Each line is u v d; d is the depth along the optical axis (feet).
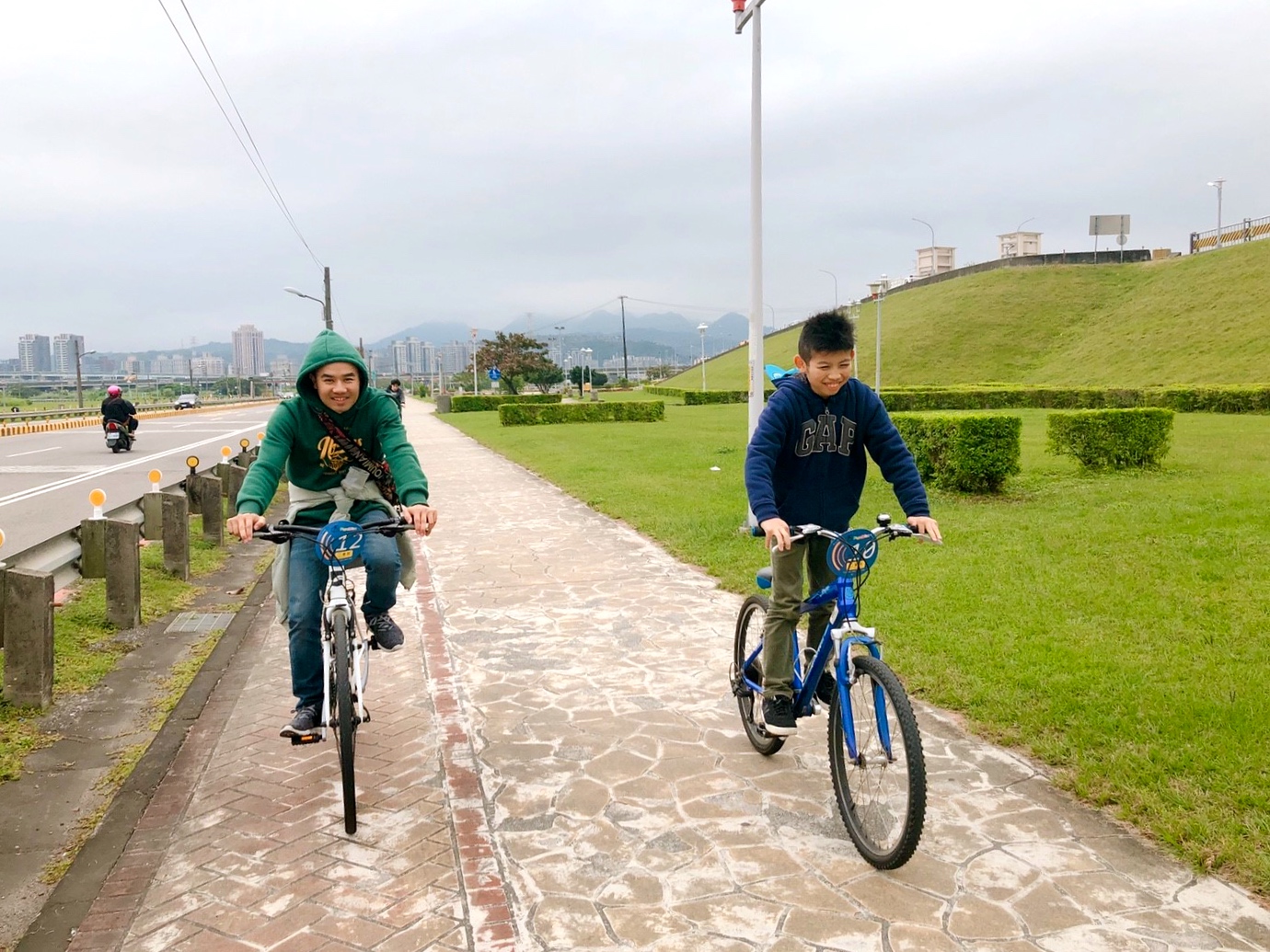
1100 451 41.47
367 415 13.00
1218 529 26.63
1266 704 13.78
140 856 11.08
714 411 126.82
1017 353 176.76
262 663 18.84
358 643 12.56
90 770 13.92
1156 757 12.36
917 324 206.08
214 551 31.22
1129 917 9.23
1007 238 273.54
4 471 55.52
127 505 25.64
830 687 11.84
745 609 13.91
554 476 48.98
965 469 35.99
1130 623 18.26
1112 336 162.30
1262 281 151.43
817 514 11.95
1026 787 12.11
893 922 9.25
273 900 9.93
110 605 21.22
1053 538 26.58
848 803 10.85
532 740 14.16
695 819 11.54
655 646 18.92
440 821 11.64
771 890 9.88
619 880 10.14
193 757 14.19
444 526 34.09
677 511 35.12
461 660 18.19
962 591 21.17
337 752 13.98
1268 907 9.35
